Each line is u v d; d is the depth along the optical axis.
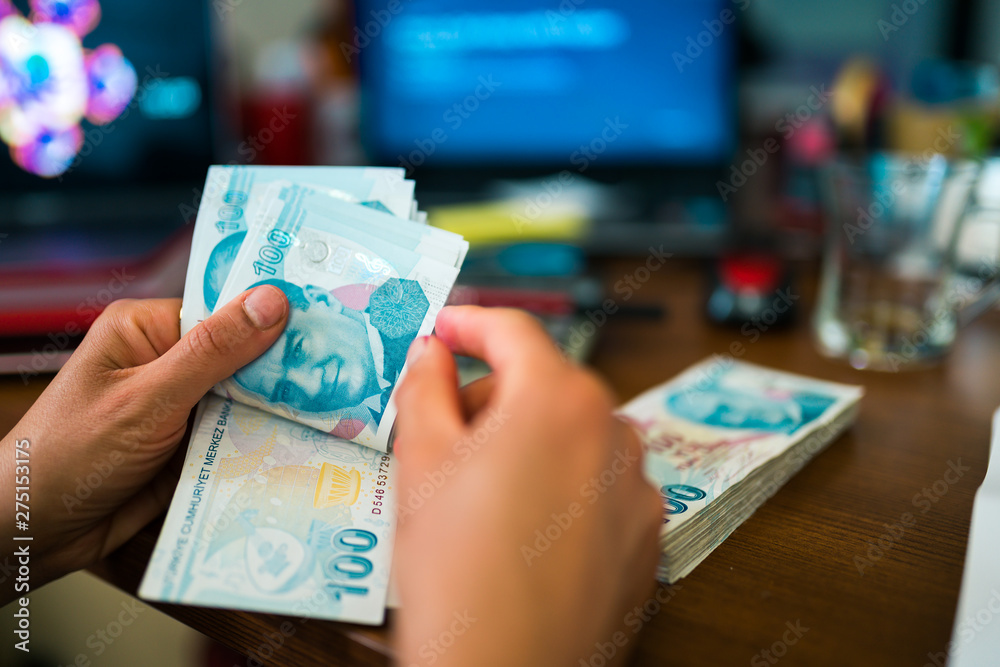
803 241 1.11
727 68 1.15
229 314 0.48
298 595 0.41
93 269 0.86
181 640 0.80
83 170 1.04
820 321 0.85
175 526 0.45
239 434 0.52
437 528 0.32
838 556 0.47
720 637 0.40
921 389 0.73
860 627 0.40
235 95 1.26
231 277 0.52
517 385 0.35
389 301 0.52
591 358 0.81
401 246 0.54
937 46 2.02
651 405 0.67
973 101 1.07
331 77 1.46
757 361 0.80
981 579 0.41
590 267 1.10
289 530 0.45
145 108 1.06
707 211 1.21
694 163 1.20
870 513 0.52
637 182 1.22
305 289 0.52
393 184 0.60
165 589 0.41
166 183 1.09
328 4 1.50
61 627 0.79
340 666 0.41
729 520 0.50
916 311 0.80
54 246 0.94
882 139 1.11
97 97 1.03
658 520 0.37
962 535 0.49
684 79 1.16
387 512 0.47
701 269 1.09
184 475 0.49
